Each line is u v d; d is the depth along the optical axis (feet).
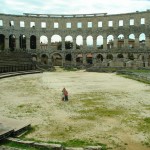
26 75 216.33
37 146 48.29
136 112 76.33
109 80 174.81
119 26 342.44
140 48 328.29
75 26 360.48
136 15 332.39
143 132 57.41
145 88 130.00
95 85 144.15
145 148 48.75
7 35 350.02
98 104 88.79
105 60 349.00
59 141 51.57
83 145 49.49
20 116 71.46
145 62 325.62
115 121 66.39
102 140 52.54
